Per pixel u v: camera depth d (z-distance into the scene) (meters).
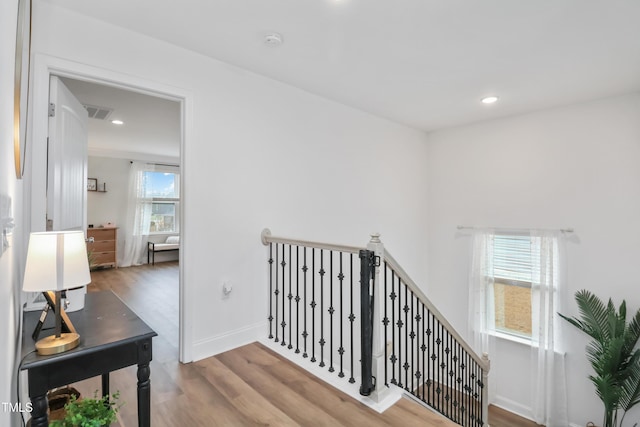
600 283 3.79
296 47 2.58
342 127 3.85
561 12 2.13
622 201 3.66
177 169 8.12
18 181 1.47
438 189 5.11
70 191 2.42
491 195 4.59
